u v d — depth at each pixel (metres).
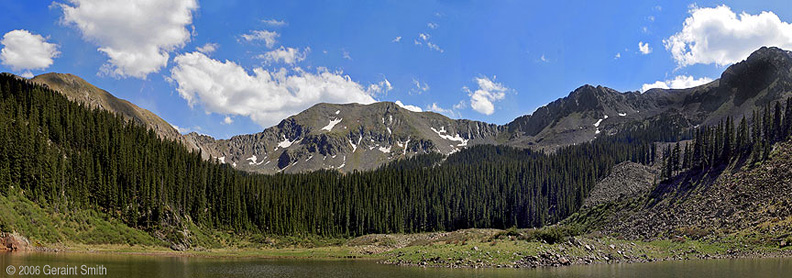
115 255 89.94
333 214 183.88
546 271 60.84
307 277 62.22
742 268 62.47
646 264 69.50
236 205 147.12
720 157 134.12
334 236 174.00
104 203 114.94
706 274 57.00
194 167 147.88
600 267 65.44
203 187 143.75
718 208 108.19
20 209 93.19
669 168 148.12
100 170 116.19
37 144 107.75
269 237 147.62
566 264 67.88
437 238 129.25
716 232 97.69
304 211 169.00
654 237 110.62
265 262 88.44
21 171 102.06
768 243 82.88
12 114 118.31
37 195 101.12
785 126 130.00
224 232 139.62
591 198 185.12
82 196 110.75
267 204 156.25
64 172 110.69
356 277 60.00
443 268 66.31
